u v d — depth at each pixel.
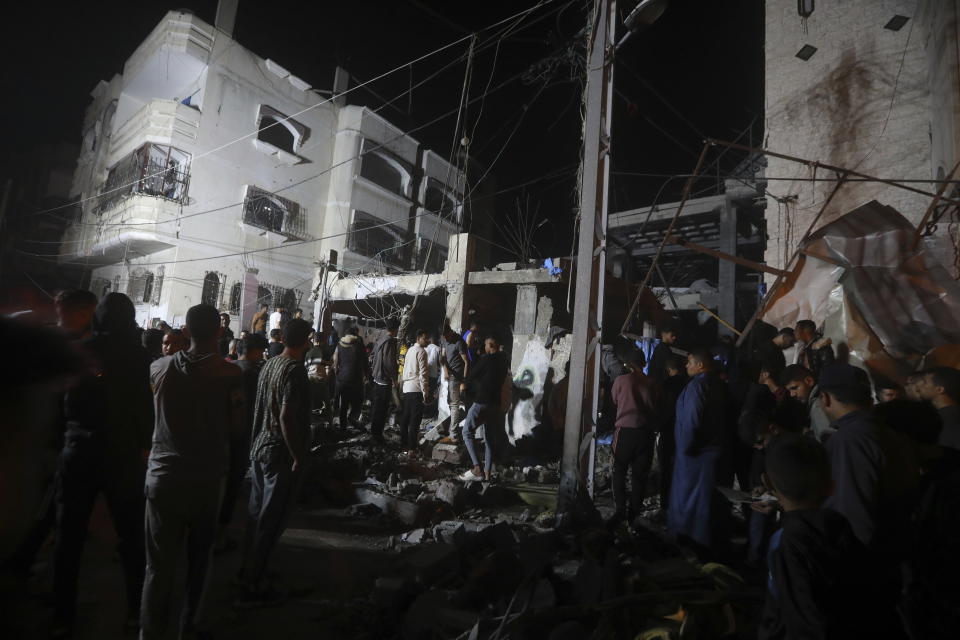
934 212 6.95
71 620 3.09
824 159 13.20
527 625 2.90
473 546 4.35
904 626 2.67
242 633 3.35
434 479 7.26
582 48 8.13
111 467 3.17
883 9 12.82
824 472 2.02
